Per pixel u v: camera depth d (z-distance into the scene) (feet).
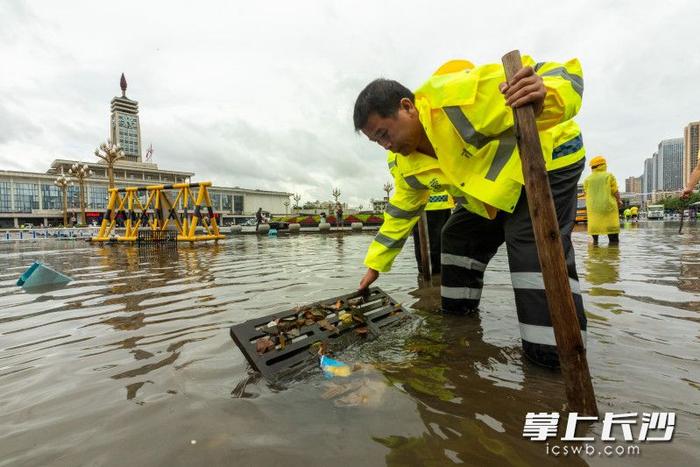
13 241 79.51
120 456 4.02
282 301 11.10
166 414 4.84
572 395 4.60
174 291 13.21
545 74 6.01
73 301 12.12
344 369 6.07
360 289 9.14
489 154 6.55
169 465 3.84
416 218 9.08
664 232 42.29
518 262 6.57
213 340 7.71
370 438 4.25
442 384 5.54
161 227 48.08
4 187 247.70
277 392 5.41
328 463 3.82
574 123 7.57
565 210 6.85
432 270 15.90
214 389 5.55
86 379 6.02
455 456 3.91
